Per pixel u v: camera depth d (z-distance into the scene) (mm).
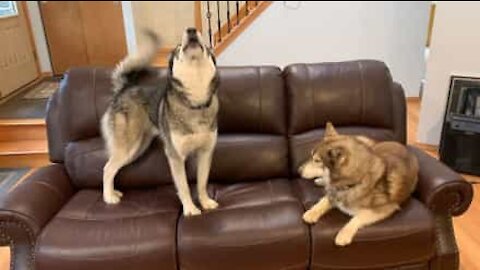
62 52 4996
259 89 2014
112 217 1628
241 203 1721
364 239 1479
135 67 1821
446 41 2949
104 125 1855
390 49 4277
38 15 4645
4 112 2508
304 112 2002
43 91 3062
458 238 2006
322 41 4246
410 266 1592
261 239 1471
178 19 5289
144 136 1850
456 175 1603
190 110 1624
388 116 2018
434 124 3203
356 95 2000
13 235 1505
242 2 4488
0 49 2619
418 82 4371
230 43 4148
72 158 1905
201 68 1578
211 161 1864
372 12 4133
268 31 4156
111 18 5012
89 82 1979
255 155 1951
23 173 2244
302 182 1905
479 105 2625
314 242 1494
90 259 1419
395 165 1609
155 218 1590
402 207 1577
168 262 1475
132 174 1906
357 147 1562
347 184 1519
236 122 2008
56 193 1750
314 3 4078
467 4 2762
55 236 1476
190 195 1739
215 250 1462
